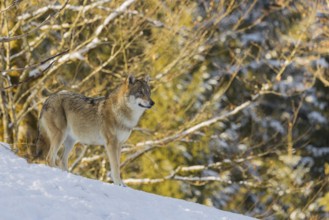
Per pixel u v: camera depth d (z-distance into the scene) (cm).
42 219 1928
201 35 4962
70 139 3300
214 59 6662
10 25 4547
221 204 6372
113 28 5347
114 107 3122
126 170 5844
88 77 4734
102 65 4722
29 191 2109
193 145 6144
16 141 4347
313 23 5403
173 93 5894
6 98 4606
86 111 3161
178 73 5016
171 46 5138
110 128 3127
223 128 6400
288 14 6550
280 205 6372
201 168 5278
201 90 6247
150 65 5003
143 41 5012
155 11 5006
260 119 6656
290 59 5075
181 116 5697
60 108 3148
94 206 2106
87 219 1989
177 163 6147
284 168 6462
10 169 2328
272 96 6825
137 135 5366
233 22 6538
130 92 3108
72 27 4612
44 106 3186
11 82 4697
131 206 2225
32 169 2377
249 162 6072
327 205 6275
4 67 4388
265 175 6394
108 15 4866
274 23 6669
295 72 6831
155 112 5531
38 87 4716
